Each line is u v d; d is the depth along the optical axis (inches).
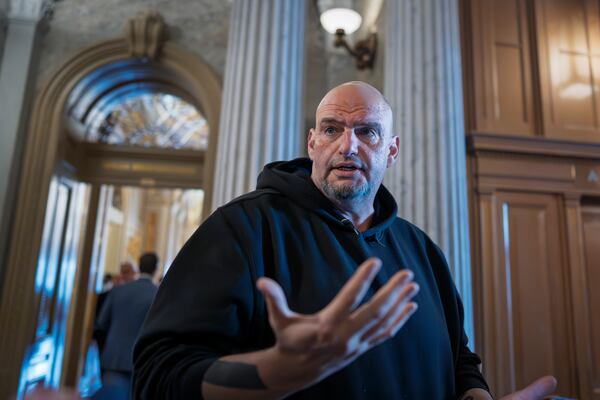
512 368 111.9
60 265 162.9
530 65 134.9
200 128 205.9
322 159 39.1
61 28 160.2
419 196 99.7
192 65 157.4
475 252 118.0
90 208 177.8
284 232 36.4
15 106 146.7
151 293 125.9
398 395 33.0
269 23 113.3
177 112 202.5
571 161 128.3
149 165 179.9
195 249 33.1
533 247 121.3
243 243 33.6
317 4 164.6
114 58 157.5
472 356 44.2
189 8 163.9
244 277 32.0
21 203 143.9
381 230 41.0
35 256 142.3
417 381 34.6
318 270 34.6
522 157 125.3
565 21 140.0
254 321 32.5
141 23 156.2
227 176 106.0
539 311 117.3
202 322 29.2
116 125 198.2
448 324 44.4
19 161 146.3
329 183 38.4
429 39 108.7
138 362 29.2
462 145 106.8
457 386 40.8
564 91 134.2
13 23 152.9
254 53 111.6
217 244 33.1
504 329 114.0
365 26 154.6
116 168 179.5
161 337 29.2
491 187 121.9
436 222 97.8
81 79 156.2
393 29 114.9
